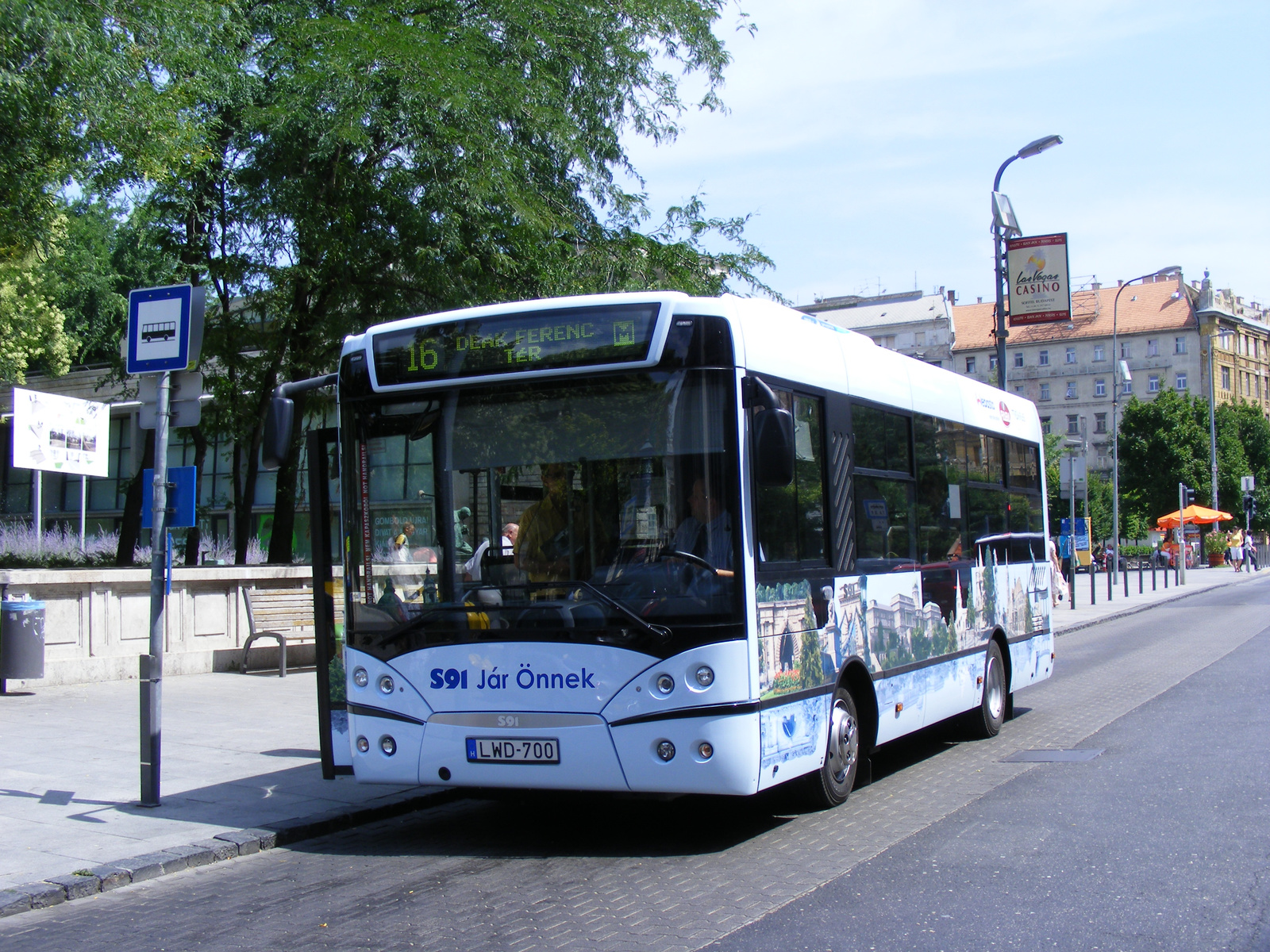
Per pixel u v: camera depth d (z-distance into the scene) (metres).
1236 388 120.06
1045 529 14.00
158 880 6.76
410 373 7.38
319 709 7.90
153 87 14.89
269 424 7.60
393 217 17.28
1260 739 10.51
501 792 7.62
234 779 9.19
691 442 6.88
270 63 17.89
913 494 9.74
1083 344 117.12
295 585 16.92
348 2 17.69
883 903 5.81
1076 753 10.25
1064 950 5.05
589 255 18.34
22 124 13.62
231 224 18.94
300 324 18.91
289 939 5.55
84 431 20.81
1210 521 69.06
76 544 24.48
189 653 15.30
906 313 99.12
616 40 18.75
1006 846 6.93
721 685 6.67
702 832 7.62
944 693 10.15
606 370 7.02
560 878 6.54
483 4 18.12
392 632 7.29
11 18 12.66
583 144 18.12
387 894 6.32
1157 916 5.50
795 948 5.14
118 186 15.65
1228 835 7.06
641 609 6.79
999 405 12.52
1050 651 13.82
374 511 7.46
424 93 15.95
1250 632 23.66
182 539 24.98
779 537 7.32
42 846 7.17
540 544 7.05
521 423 7.18
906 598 9.39
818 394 8.06
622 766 6.73
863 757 8.63
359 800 8.51
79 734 10.99
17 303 31.88
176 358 8.39
